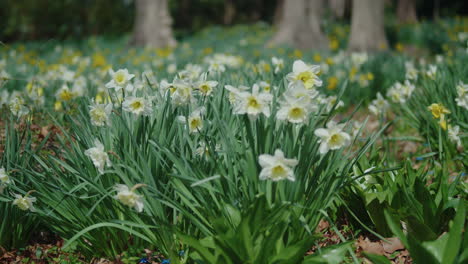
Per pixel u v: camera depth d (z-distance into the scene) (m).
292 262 2.46
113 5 26.09
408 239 2.36
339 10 28.77
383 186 3.08
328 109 4.38
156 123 2.92
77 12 24.56
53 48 16.64
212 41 19.80
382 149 5.00
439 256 2.33
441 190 2.87
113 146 2.93
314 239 2.37
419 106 5.02
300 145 2.64
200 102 2.98
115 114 3.00
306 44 16.62
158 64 8.83
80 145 3.15
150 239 2.82
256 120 2.53
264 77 4.50
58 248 3.14
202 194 2.66
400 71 7.48
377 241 3.09
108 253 2.96
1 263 2.95
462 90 3.80
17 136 3.35
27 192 2.86
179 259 2.71
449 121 4.47
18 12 22.83
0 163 3.12
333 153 2.81
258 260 2.41
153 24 19.06
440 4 35.00
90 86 5.71
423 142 4.82
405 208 2.87
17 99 3.66
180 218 2.79
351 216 3.29
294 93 2.41
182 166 2.58
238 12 36.41
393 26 21.86
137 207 2.41
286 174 2.23
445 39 15.80
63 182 2.88
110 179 2.85
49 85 6.20
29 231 3.25
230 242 2.35
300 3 16.70
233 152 2.59
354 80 7.20
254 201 2.37
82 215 2.89
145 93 3.17
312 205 2.64
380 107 4.95
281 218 2.40
